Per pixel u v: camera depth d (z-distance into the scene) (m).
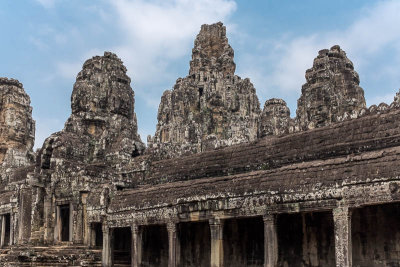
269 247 27.47
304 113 51.59
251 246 33.75
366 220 28.33
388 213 27.56
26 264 37.75
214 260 30.14
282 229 32.06
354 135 31.38
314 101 48.75
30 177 45.41
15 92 69.44
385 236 27.45
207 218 30.98
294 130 35.97
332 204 25.12
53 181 45.56
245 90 101.19
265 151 35.97
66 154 48.66
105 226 37.81
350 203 24.47
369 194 23.83
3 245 51.72
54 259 37.19
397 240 26.95
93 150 51.50
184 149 56.47
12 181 56.75
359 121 31.88
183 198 32.34
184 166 41.41
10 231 50.16
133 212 35.84
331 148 31.73
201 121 94.56
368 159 24.94
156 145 58.72
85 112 54.75
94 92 55.78
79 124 53.88
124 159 48.81
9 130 67.69
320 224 30.52
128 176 45.31
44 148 48.47
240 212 29.25
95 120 54.66
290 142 34.78
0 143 67.06
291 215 31.84
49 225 44.69
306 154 32.94
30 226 46.91
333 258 29.59
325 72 49.72
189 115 94.62
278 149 35.19
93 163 49.03
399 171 22.95
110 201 38.84
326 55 52.31
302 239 31.09
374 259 27.66
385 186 23.33
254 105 100.62
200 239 36.78
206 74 100.94
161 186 35.88
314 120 48.12
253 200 28.58
